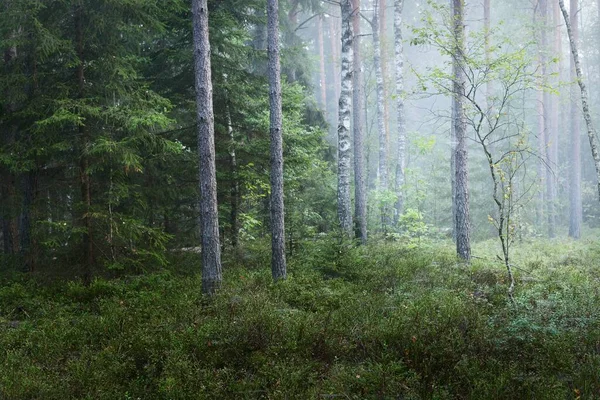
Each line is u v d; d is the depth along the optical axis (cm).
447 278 1162
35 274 1211
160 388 603
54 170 1262
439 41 1233
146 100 1197
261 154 1596
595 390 570
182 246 1570
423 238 2148
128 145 1192
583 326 744
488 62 1156
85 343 807
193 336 753
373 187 3703
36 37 1097
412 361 668
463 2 1344
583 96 1445
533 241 2288
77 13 1183
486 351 670
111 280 1164
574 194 2728
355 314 869
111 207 1287
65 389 624
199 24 1048
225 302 945
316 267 1326
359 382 601
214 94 1555
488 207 2872
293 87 1939
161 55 1500
